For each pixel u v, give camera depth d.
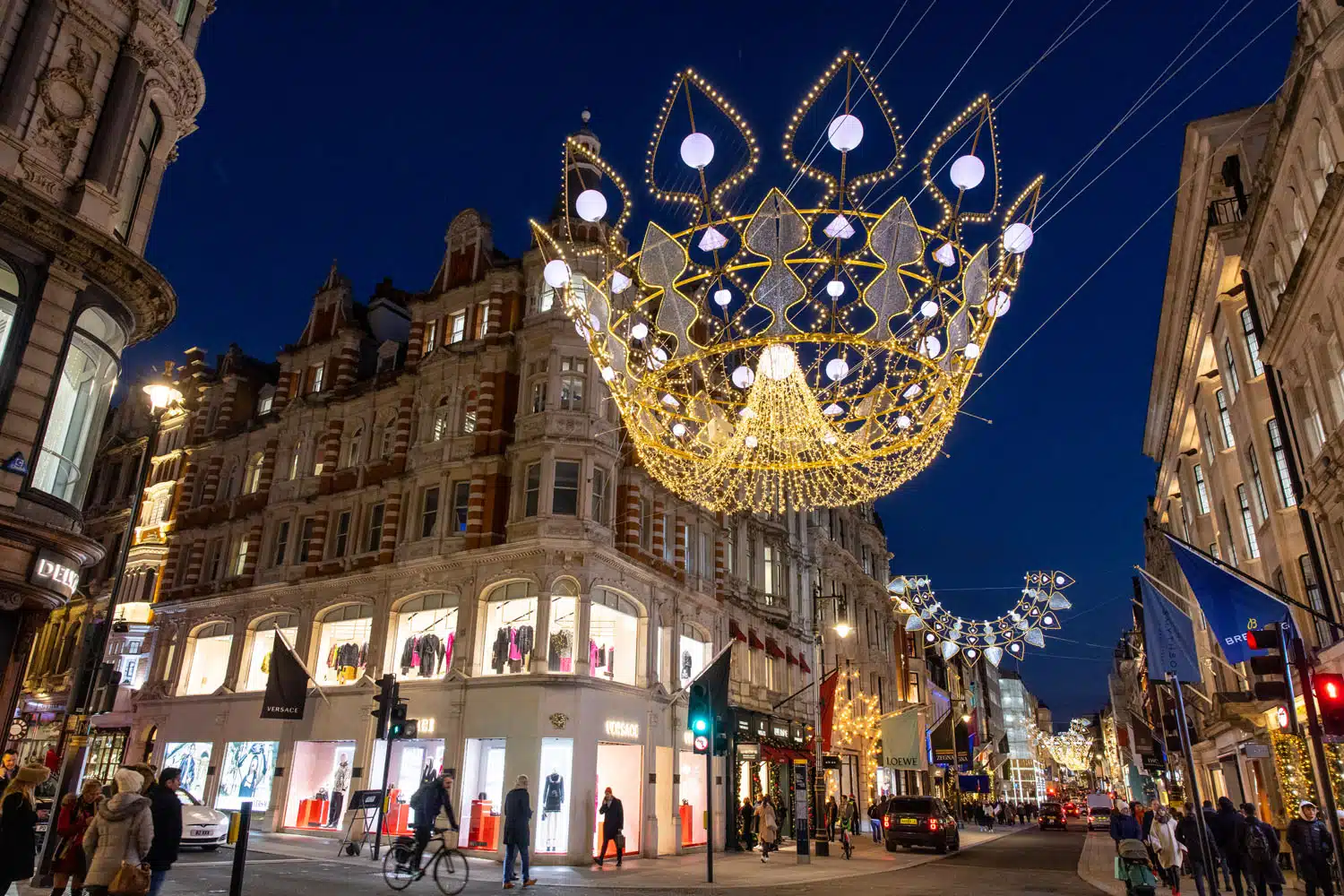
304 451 32.34
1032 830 56.47
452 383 28.69
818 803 26.20
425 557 26.73
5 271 15.70
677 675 27.95
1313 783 19.45
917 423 11.19
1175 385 31.14
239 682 30.20
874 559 54.97
